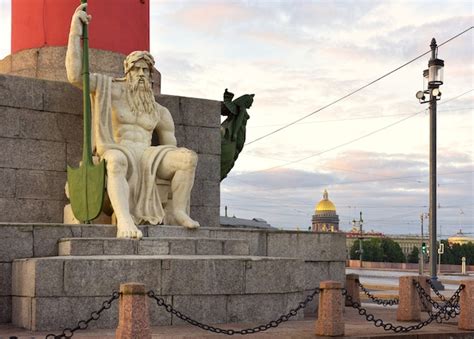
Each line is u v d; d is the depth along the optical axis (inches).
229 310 370.0
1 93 466.3
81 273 344.5
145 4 576.7
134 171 435.5
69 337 279.1
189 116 538.3
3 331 337.4
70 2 536.4
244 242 428.8
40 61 530.3
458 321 416.5
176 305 358.0
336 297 339.3
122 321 274.1
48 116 481.1
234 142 585.0
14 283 370.0
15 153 468.1
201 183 538.9
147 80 464.8
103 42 538.6
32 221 470.0
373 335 343.9
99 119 448.5
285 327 365.1
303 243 489.1
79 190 434.6
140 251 394.6
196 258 366.3
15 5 557.3
